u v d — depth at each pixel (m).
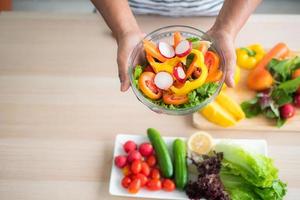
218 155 0.88
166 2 1.04
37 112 1.00
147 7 1.07
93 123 0.97
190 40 0.79
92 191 0.89
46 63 1.07
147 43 0.77
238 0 0.88
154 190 0.87
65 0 1.83
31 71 1.06
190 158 0.90
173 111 0.75
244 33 1.08
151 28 1.07
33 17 1.15
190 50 0.75
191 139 0.92
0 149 0.95
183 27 0.80
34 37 1.11
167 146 0.93
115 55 1.07
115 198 0.88
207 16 1.09
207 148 0.91
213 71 0.76
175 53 0.76
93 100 1.00
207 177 0.85
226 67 0.81
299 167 0.89
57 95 1.02
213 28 0.91
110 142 0.95
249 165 0.85
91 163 0.92
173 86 0.75
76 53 1.08
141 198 0.88
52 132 0.97
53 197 0.88
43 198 0.88
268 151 0.92
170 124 0.96
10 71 1.06
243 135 0.95
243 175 0.86
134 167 0.88
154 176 0.89
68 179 0.90
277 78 1.00
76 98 1.01
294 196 0.86
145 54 0.79
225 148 0.89
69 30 1.12
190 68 0.75
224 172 0.89
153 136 0.92
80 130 0.97
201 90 0.75
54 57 1.08
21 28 1.13
